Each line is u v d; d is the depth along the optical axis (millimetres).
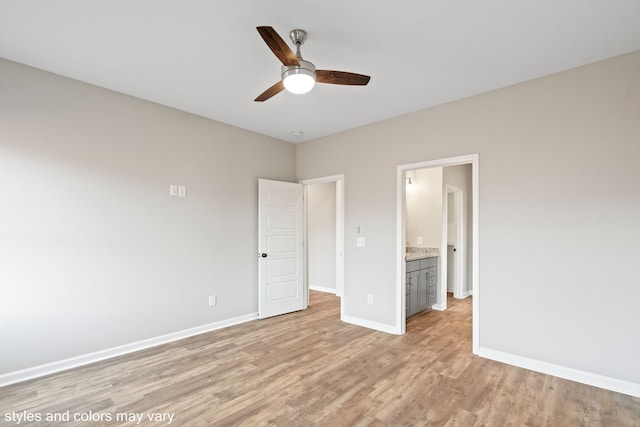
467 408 2240
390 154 3885
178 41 2322
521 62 2602
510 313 2953
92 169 3008
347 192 4332
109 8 1953
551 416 2145
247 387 2520
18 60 2590
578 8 1947
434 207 5133
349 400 2340
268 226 4477
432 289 4871
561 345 2691
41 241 2719
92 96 3018
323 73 2184
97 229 3029
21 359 2611
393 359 3047
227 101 3418
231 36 2262
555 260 2734
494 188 3072
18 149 2627
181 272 3631
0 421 2076
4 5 1915
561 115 2738
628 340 2418
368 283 4051
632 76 2443
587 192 2607
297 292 4816
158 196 3457
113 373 2744
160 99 3365
